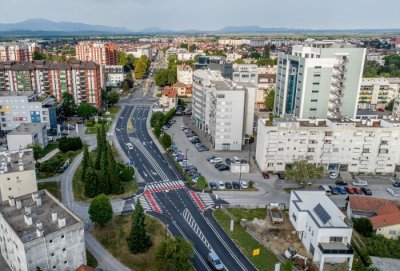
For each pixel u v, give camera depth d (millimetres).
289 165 123438
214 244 84312
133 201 103562
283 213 98125
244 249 82750
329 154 123000
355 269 76312
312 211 84312
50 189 108750
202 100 169125
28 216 69688
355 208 95812
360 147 122812
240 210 99500
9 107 157625
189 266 72375
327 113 155125
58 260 68250
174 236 86562
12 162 100188
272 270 75688
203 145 149250
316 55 150750
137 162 131875
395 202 100625
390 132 120938
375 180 121938
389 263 78125
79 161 131250
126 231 87938
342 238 76750
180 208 100188
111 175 106062
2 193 92812
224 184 114312
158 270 74500
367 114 190375
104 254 78875
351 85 152375
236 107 140875
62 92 199375
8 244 71625
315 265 77188
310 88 150875
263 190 112125
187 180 117750
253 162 134250
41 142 140375
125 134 164750
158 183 115438
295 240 86625
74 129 170625
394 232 87250
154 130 164875
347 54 148250
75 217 71875
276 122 120500
